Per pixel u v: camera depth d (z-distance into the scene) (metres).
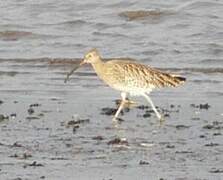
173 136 20.77
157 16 39.88
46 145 19.80
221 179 16.92
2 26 38.69
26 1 42.97
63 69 30.98
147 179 16.98
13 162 18.28
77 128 21.66
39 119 22.72
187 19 39.38
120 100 24.95
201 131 21.27
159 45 34.56
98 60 23.81
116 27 38.69
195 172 17.45
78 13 41.31
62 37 36.75
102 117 23.03
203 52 33.34
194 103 24.86
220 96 25.92
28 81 28.53
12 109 24.11
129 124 22.16
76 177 17.12
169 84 23.62
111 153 19.11
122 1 42.22
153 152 19.19
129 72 23.27
